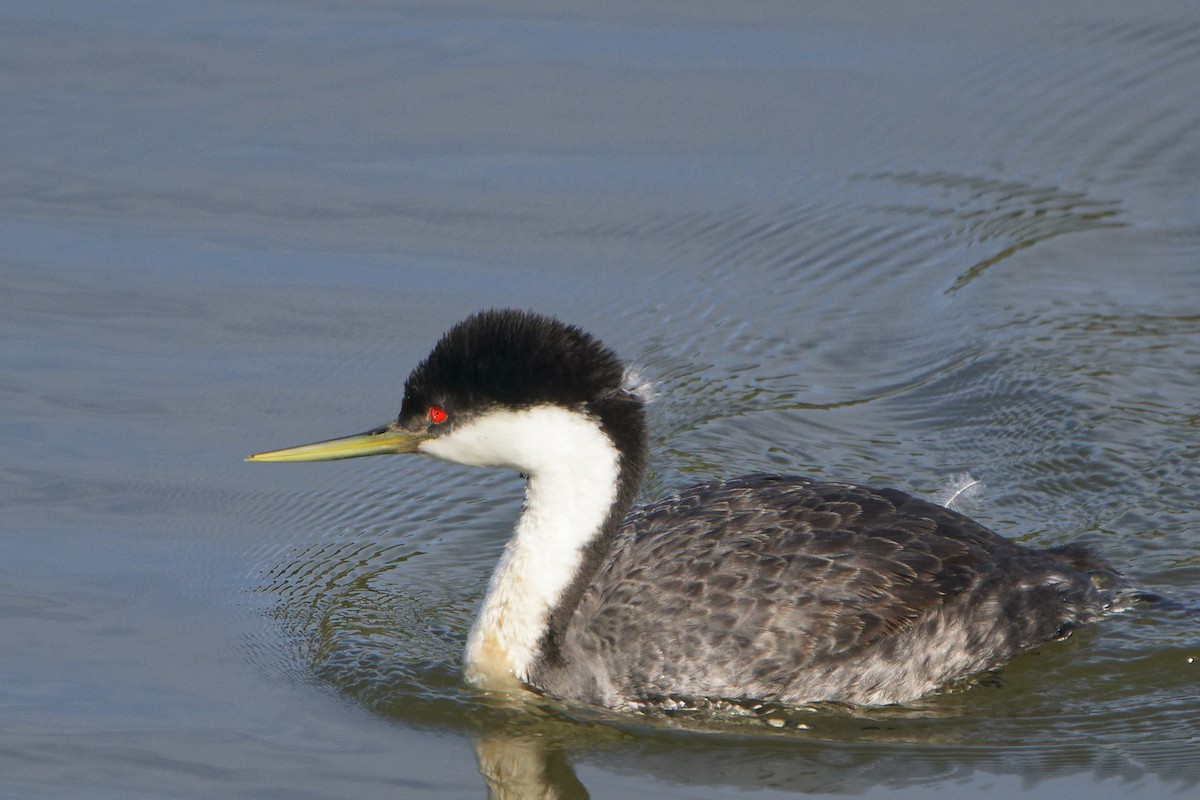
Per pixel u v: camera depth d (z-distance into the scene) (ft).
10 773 36.11
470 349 37.65
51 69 67.00
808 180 62.44
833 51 69.05
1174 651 40.88
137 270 57.31
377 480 50.49
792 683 38.78
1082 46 69.31
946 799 35.35
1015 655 40.75
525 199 61.11
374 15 71.67
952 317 56.44
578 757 37.17
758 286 57.98
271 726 38.34
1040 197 62.18
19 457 49.03
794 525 40.45
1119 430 50.01
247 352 53.93
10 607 42.88
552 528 39.09
